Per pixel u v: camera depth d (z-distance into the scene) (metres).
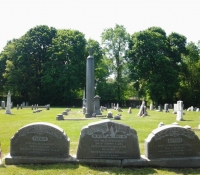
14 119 22.97
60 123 19.00
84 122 19.69
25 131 8.05
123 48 60.62
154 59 50.44
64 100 57.12
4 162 8.09
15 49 58.06
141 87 55.00
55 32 61.78
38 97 59.22
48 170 7.22
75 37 57.50
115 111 36.34
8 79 55.94
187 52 55.88
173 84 49.88
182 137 8.02
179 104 22.81
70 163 7.84
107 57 62.22
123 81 61.25
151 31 55.47
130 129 8.03
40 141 8.02
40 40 59.09
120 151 7.98
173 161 7.81
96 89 60.88
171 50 53.84
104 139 7.99
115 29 59.81
